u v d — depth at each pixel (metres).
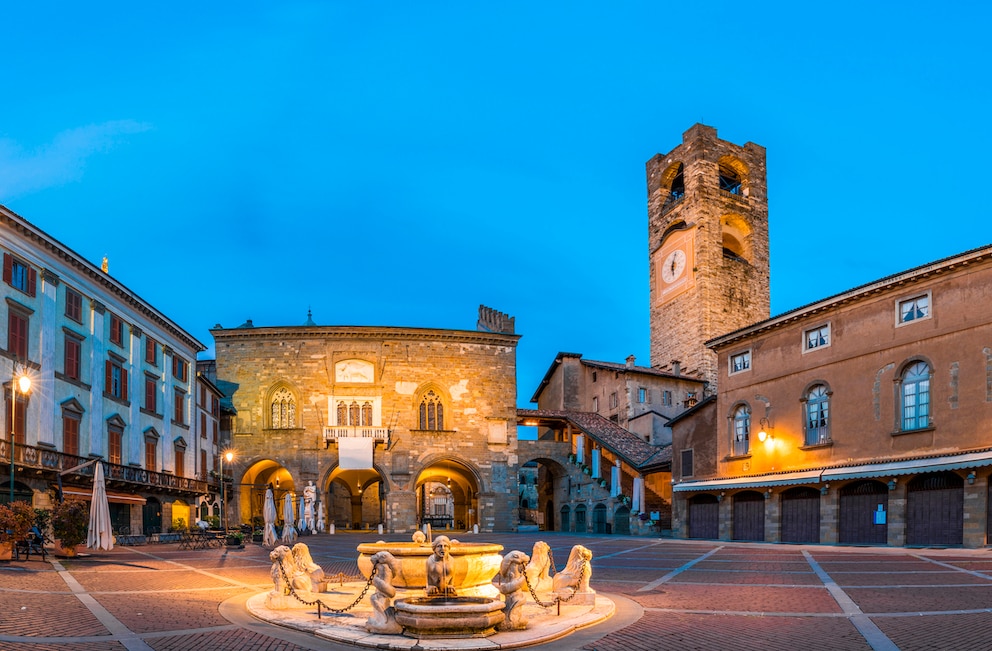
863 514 36.25
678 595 17.91
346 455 62.12
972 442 31.50
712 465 47.72
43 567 23.59
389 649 12.12
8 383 33.72
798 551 32.16
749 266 83.50
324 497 62.25
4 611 14.57
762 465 43.38
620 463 61.91
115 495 41.47
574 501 66.44
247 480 64.56
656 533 53.22
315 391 63.75
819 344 40.28
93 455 40.66
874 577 20.62
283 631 13.74
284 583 15.72
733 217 84.44
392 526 62.06
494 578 15.70
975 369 31.78
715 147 84.25
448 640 12.51
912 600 16.09
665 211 88.19
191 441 54.94
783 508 41.44
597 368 75.88
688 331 81.31
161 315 49.19
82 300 40.56
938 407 33.12
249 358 64.56
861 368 37.28
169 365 51.19
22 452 34.25
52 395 37.09
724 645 12.03
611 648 12.12
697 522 48.81
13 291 34.69
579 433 68.19
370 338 64.75
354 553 34.88
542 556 18.03
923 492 33.34
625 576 22.38
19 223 34.72
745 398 45.31
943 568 22.59
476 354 66.25
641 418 67.19
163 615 14.94
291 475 62.41
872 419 36.38
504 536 54.84
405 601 14.54
